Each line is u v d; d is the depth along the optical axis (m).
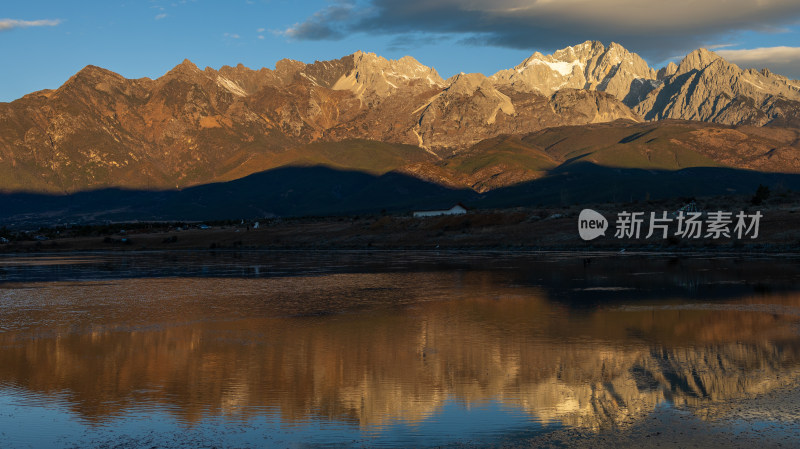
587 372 25.25
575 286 55.78
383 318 41.03
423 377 25.34
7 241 193.12
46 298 55.19
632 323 36.03
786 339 30.39
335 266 89.50
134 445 18.31
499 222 149.75
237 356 29.95
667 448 16.64
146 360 29.42
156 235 190.75
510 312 42.03
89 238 191.00
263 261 104.69
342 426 19.52
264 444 18.12
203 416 20.83
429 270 78.81
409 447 17.56
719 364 25.61
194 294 56.72
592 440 17.47
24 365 28.69
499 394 22.59
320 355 29.88
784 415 18.94
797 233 99.44
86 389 24.41
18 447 18.20
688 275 61.66
